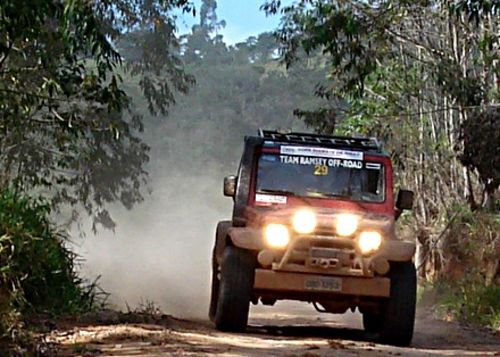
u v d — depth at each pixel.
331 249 10.84
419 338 12.66
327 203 11.85
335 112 24.58
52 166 28.81
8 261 9.66
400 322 10.96
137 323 11.14
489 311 16.50
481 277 19.80
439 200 24.55
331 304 11.47
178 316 15.00
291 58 21.58
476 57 21.52
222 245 12.17
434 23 22.55
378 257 10.81
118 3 27.50
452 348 11.30
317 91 25.66
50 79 15.27
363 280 10.90
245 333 11.30
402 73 23.62
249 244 10.89
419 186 24.98
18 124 16.34
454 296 18.58
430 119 24.64
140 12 29.25
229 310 11.04
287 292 11.07
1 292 9.09
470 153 18.25
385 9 19.31
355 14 18.53
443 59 21.08
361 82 18.47
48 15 12.32
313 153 12.12
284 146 12.11
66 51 15.14
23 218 11.79
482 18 18.59
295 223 10.91
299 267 10.86
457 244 22.25
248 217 11.59
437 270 23.78
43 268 11.36
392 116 24.36
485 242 20.92
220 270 11.62
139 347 8.88
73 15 12.44
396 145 24.92
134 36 37.34
